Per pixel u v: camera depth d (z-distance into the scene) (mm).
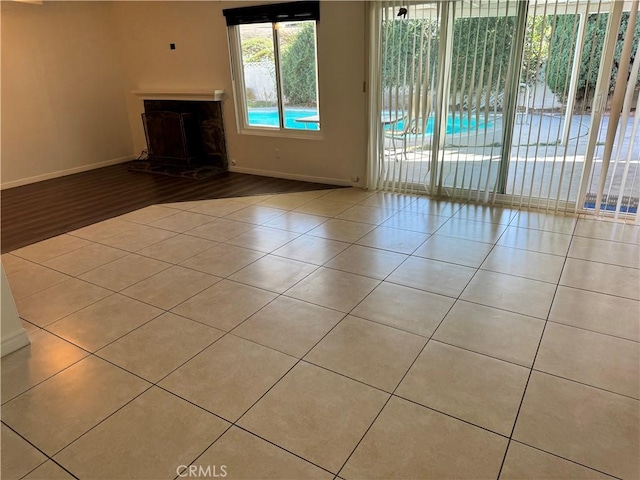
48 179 6520
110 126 7258
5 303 2473
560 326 2584
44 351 2527
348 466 1743
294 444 1852
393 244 3797
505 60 4148
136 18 6641
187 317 2818
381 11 4629
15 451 1871
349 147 5410
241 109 6199
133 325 2754
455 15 4273
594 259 3385
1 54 5824
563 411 1973
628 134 3877
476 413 1977
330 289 3096
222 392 2160
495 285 3062
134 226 4488
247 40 5789
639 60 3578
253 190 5586
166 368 2350
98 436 1931
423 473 1703
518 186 4496
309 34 5270
